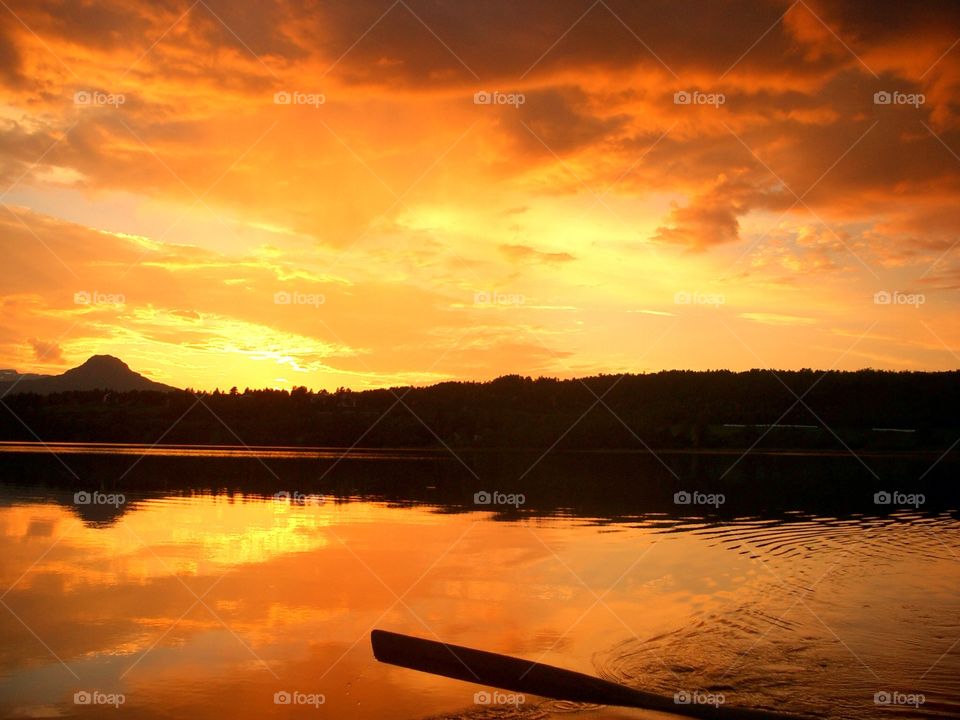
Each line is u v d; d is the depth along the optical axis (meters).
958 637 13.95
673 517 30.17
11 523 26.08
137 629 14.15
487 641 13.62
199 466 55.88
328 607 15.69
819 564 20.53
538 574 18.86
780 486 45.00
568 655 12.89
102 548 21.73
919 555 22.05
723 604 16.19
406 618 14.96
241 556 20.77
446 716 10.58
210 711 10.61
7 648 13.07
